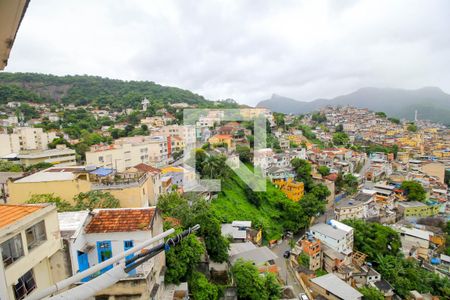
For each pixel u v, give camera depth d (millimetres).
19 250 8039
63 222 11742
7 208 9102
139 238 11891
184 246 16266
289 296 25984
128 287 10664
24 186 18688
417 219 55344
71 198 18656
